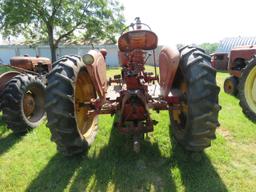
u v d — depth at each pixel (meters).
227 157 3.08
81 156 3.23
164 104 3.01
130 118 3.02
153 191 2.53
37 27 23.08
